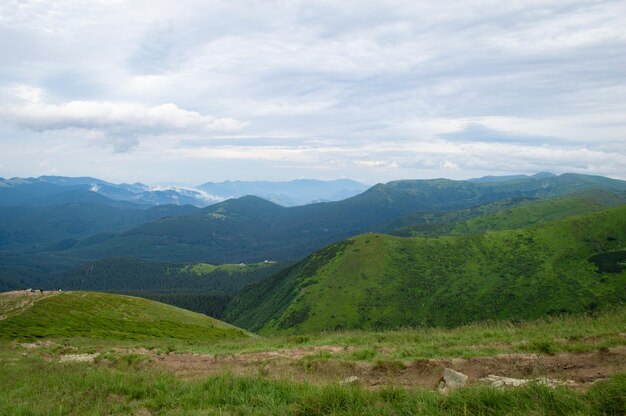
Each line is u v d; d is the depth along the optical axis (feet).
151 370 62.85
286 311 588.09
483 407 26.40
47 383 53.36
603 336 53.16
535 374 39.17
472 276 585.63
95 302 228.02
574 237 613.11
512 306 501.56
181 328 222.89
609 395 25.09
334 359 57.47
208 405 36.04
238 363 66.33
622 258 530.68
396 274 615.16
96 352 105.50
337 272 637.71
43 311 190.19
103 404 41.16
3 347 122.11
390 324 517.55
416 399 28.89
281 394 35.63
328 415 28.81
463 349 55.77
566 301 478.18
